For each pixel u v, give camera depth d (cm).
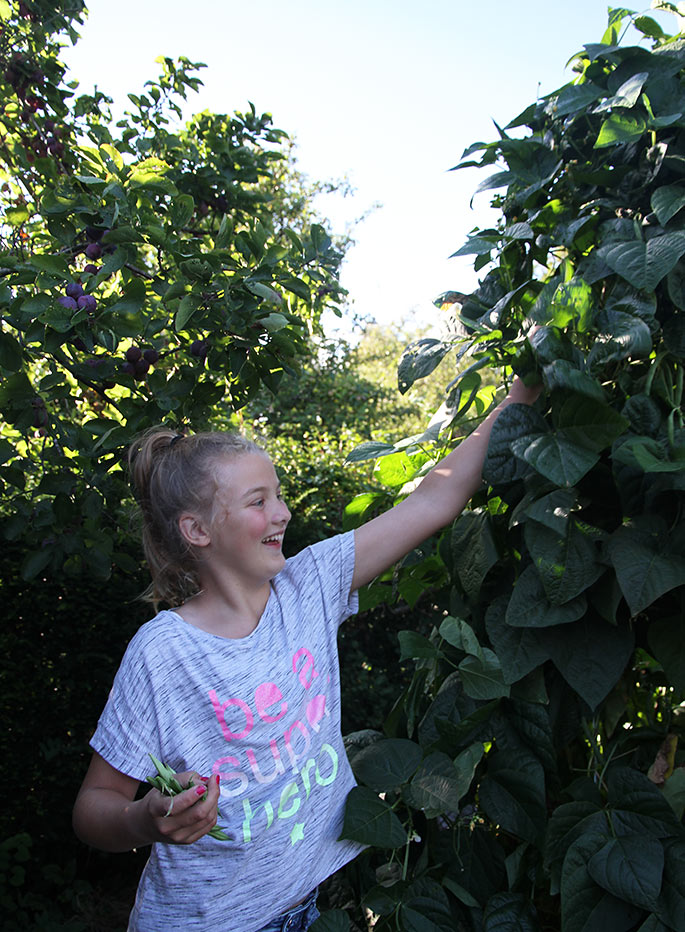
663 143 140
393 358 1509
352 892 158
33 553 236
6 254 239
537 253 157
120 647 376
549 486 136
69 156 292
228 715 124
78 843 370
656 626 137
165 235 204
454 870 145
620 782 134
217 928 123
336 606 140
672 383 137
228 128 318
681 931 122
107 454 227
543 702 138
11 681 357
